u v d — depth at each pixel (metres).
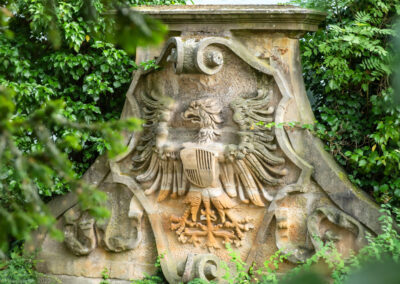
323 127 6.90
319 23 7.04
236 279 6.77
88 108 7.66
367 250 6.04
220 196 6.89
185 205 7.09
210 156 6.78
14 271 7.24
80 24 7.60
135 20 3.52
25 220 3.21
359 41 6.99
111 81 7.95
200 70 6.82
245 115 6.90
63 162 3.53
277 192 6.84
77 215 7.44
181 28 7.09
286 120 6.85
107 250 7.33
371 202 6.64
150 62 7.20
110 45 7.70
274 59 6.93
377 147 7.02
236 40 7.03
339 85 7.09
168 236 7.18
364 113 7.27
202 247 7.07
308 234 6.65
